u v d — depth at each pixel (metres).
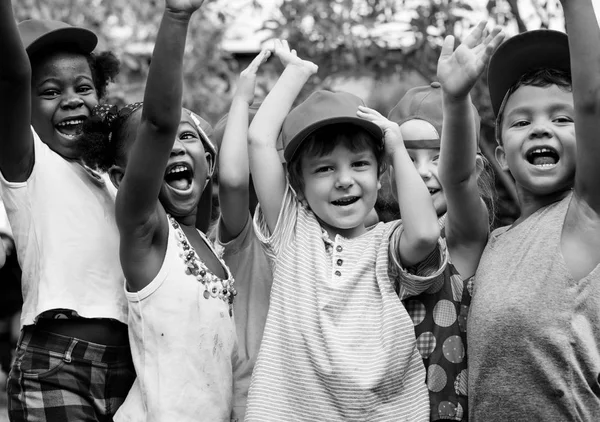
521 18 7.55
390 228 4.13
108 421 4.16
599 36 3.75
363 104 4.34
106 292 4.20
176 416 3.95
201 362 4.01
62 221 4.20
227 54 8.16
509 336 3.87
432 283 4.08
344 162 4.14
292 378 3.95
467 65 3.89
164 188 4.15
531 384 3.84
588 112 3.75
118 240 4.28
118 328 4.20
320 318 3.96
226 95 8.16
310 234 4.16
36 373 4.12
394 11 7.99
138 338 4.01
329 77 8.05
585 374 3.83
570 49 3.79
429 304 4.13
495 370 3.90
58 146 4.41
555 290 3.85
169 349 3.98
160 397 3.95
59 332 4.16
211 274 4.12
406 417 3.93
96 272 4.20
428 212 4.01
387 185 4.88
